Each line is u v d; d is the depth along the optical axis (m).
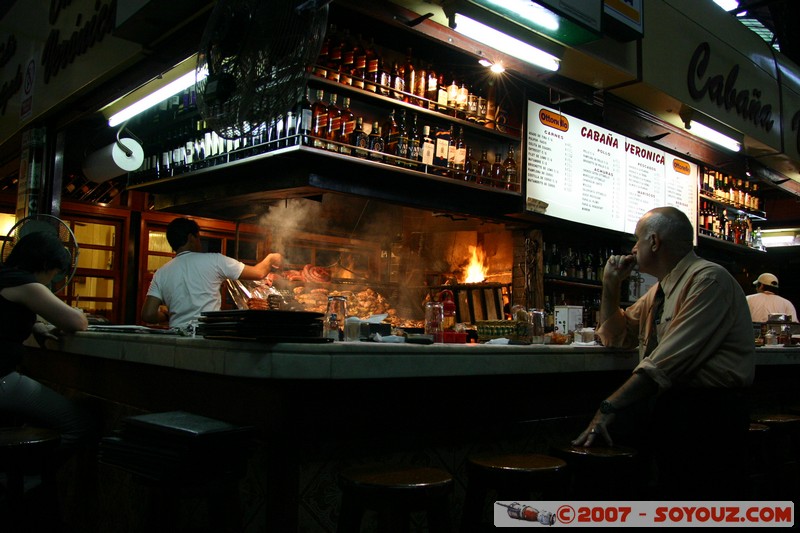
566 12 3.50
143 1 3.28
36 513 2.68
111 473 3.08
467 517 2.29
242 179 4.08
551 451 2.66
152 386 2.89
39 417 3.14
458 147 4.36
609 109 5.00
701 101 5.19
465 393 2.69
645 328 3.03
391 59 4.34
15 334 3.14
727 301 2.64
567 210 5.02
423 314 5.35
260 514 2.24
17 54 5.41
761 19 9.21
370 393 2.34
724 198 6.93
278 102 2.66
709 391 2.65
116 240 6.19
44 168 4.91
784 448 4.34
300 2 2.56
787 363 3.92
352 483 1.95
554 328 3.73
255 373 1.93
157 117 4.75
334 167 3.77
